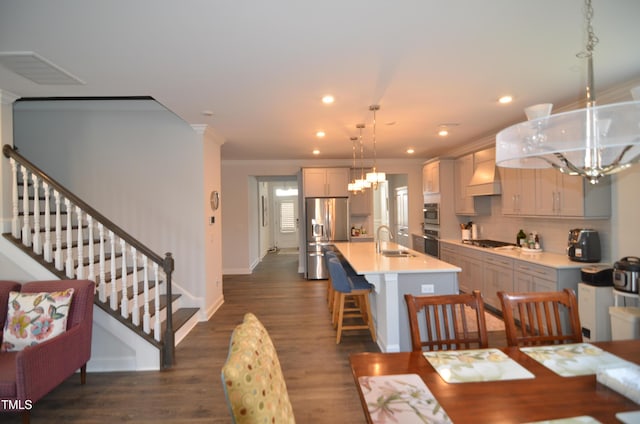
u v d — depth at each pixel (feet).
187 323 12.59
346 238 21.99
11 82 8.85
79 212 9.61
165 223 13.93
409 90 9.73
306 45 7.06
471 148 17.81
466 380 4.49
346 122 13.19
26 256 9.23
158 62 7.77
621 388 4.07
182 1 5.51
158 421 7.31
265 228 35.24
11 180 9.52
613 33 6.69
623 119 3.83
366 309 12.10
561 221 13.32
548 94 10.21
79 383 8.93
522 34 6.72
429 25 6.36
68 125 13.73
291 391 8.41
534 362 4.97
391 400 4.03
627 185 10.48
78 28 6.27
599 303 10.01
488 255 14.66
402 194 25.55
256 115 12.14
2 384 6.63
